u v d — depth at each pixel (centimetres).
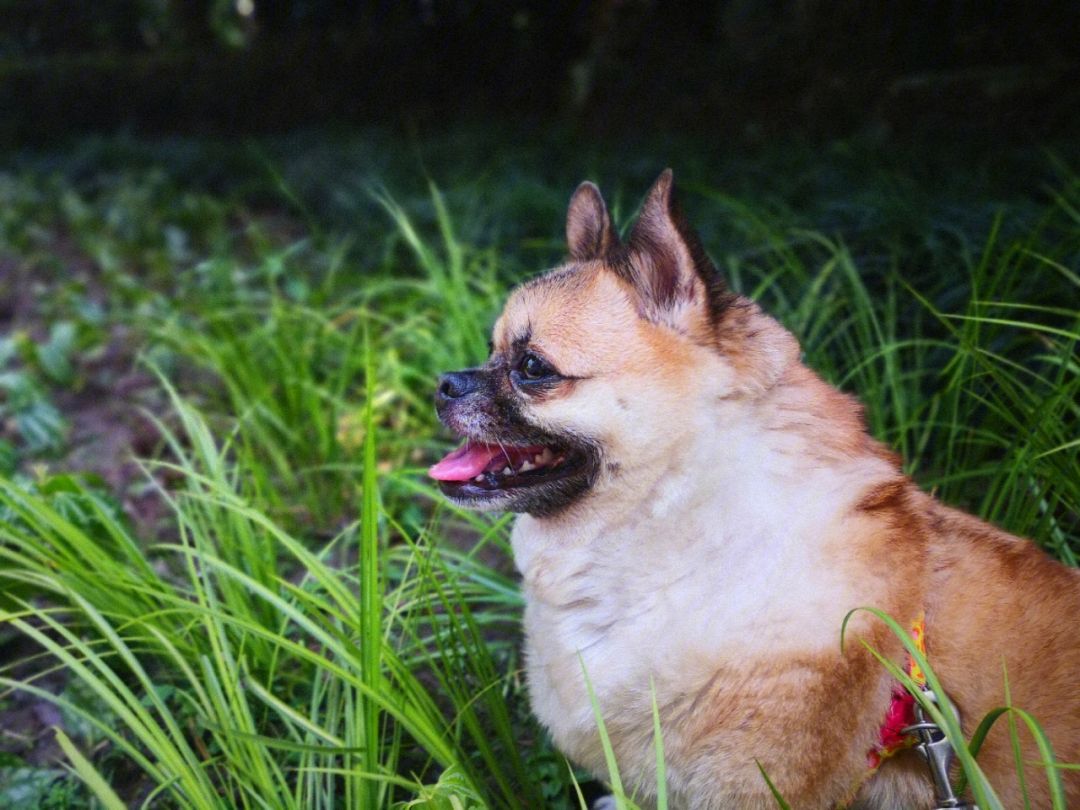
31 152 257
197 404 112
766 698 45
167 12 336
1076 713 44
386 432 93
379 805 51
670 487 48
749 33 185
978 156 126
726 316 49
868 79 155
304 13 311
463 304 97
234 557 71
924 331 92
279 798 53
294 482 91
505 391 51
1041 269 82
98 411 118
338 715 57
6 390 121
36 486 76
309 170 198
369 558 48
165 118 279
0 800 61
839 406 50
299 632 70
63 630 54
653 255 49
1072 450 64
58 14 337
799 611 45
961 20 147
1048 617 45
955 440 76
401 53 273
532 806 57
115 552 77
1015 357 84
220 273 134
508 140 207
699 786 47
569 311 50
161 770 53
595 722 49
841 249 94
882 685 45
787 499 47
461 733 62
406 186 176
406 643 68
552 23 259
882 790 47
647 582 48
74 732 66
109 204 199
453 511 86
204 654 63
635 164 158
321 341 106
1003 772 45
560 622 51
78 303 139
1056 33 137
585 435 48
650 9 206
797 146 149
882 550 46
